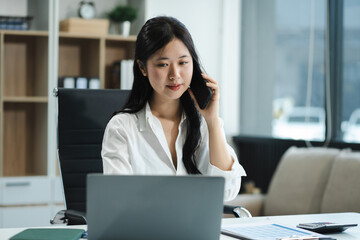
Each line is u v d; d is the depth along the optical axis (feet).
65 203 8.38
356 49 13.78
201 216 4.76
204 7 17.10
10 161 14.82
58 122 8.32
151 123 6.84
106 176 4.67
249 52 17.42
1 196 13.46
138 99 7.04
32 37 14.88
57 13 13.84
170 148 7.03
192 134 6.99
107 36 14.57
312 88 15.12
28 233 5.39
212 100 6.74
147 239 4.76
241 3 17.67
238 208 7.32
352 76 13.89
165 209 4.72
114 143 6.66
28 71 14.87
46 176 13.97
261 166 16.56
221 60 17.43
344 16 14.12
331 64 14.42
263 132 16.92
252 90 17.33
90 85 14.42
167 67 6.38
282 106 16.19
